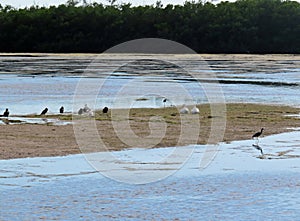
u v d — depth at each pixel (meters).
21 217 45.34
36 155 63.97
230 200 49.97
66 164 60.59
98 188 52.91
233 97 127.25
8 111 92.94
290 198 50.75
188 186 54.06
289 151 68.44
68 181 54.84
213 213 46.78
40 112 99.00
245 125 85.44
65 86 150.38
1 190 51.84
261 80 177.25
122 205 48.44
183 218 45.53
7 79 173.50
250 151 68.31
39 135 74.50
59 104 111.00
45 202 48.81
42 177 55.81
